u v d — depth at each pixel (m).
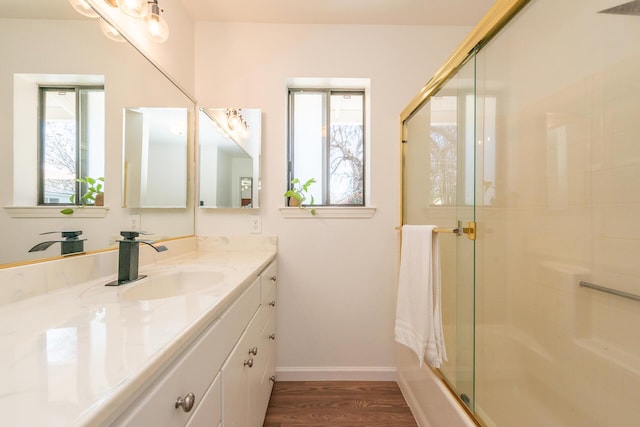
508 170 1.21
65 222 0.81
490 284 1.22
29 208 0.70
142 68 1.16
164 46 1.32
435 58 1.65
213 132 1.61
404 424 1.28
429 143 1.41
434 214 1.37
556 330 1.07
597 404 0.93
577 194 1.01
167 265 1.14
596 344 0.95
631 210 0.87
